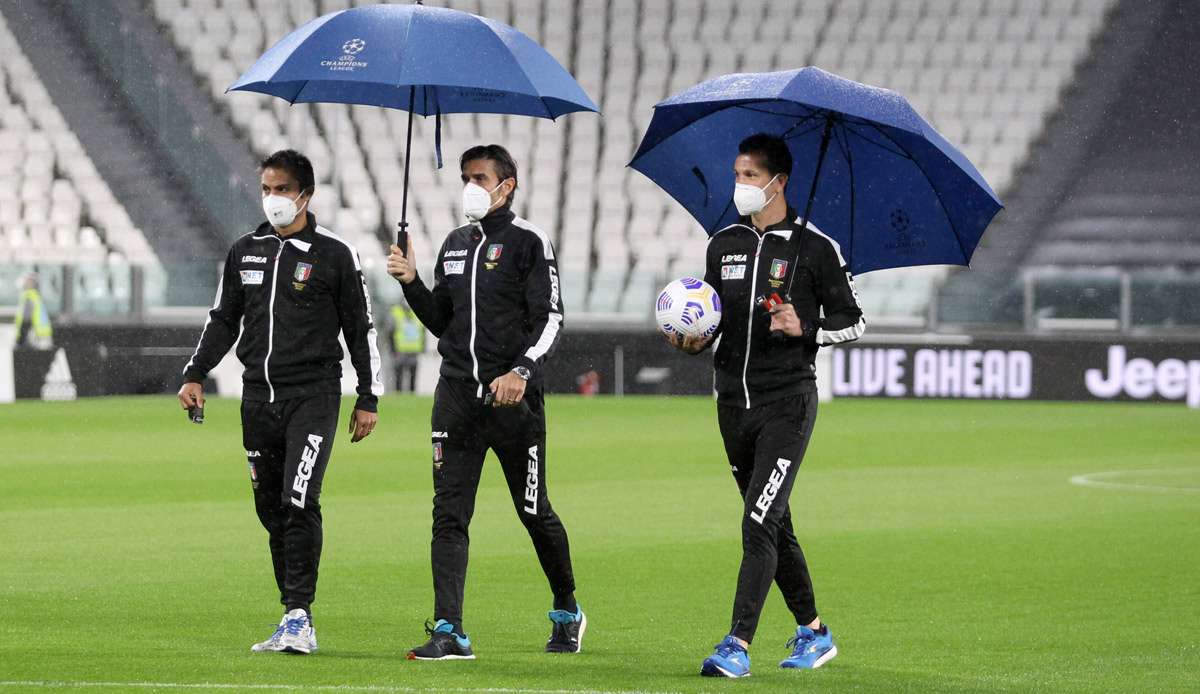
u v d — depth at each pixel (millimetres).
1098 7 136875
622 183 130625
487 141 132000
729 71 138125
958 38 137875
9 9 130625
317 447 23203
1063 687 21078
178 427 77188
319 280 23219
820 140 23172
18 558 34438
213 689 19500
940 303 112438
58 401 99625
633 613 28281
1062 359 108250
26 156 126062
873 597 30375
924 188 22656
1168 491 51469
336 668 21453
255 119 129250
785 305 21484
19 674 20672
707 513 44312
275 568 24391
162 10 132250
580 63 138125
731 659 21250
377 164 129375
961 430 80000
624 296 113125
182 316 109312
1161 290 109875
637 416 88625
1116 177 130000
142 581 31125
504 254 23016
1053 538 39406
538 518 23516
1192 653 24250
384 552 36062
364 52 22359
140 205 124625
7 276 107375
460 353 23078
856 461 62531
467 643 22766
